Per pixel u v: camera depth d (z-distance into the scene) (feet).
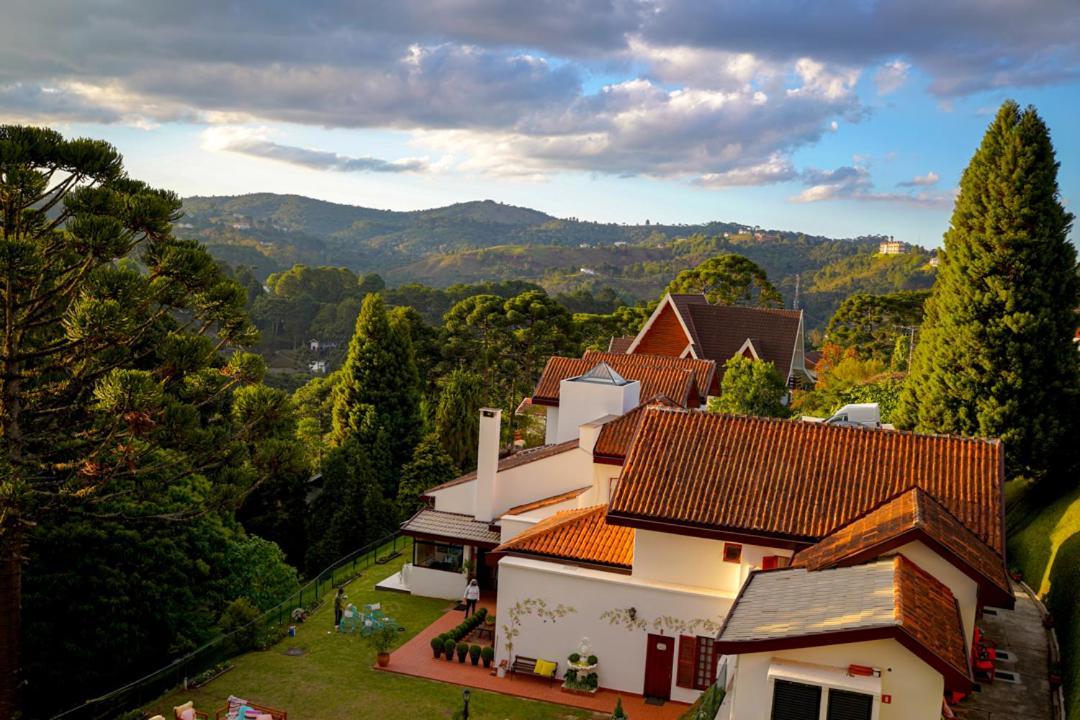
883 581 64.95
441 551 120.26
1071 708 64.08
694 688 87.30
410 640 103.30
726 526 81.76
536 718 84.53
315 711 85.35
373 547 141.49
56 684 96.37
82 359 96.02
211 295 103.40
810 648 58.75
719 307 218.18
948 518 75.92
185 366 96.17
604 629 89.92
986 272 111.45
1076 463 107.86
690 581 87.92
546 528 97.91
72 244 84.33
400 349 193.88
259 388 108.47
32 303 89.04
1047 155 109.60
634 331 320.70
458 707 86.22
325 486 156.87
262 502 160.15
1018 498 117.29
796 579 70.08
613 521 84.89
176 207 97.76
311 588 120.06
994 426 108.88
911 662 56.75
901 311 319.88
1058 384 107.04
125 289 85.81
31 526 84.69
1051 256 108.99
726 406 156.66
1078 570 80.43
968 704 68.85
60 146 88.84
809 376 240.12
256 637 100.32
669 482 86.79
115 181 96.17
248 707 80.79
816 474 85.20
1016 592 94.94
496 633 94.53
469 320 265.75
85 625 96.43
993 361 110.01
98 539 98.02
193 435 97.71
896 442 87.04
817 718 56.85
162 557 101.71
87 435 94.84
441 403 194.59
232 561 113.29
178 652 99.45
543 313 267.59
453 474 173.99
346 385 191.31
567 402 130.00
